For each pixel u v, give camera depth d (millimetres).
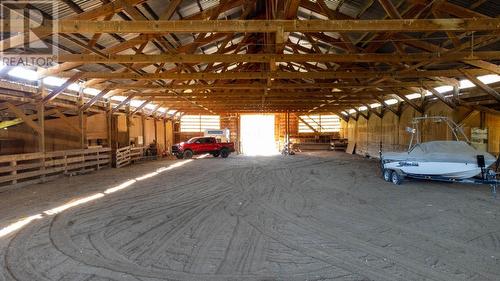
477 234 4750
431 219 5586
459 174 8289
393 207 6523
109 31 5652
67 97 11648
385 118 18203
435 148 8859
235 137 27250
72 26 5641
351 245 4328
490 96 9680
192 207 6613
